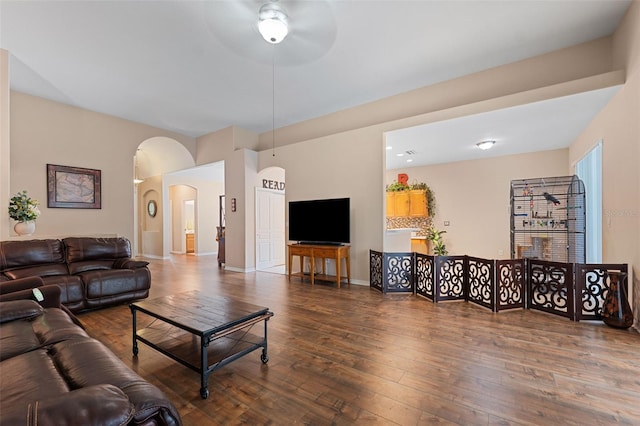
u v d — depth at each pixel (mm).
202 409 1762
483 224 6824
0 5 2783
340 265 5219
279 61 3846
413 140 5320
